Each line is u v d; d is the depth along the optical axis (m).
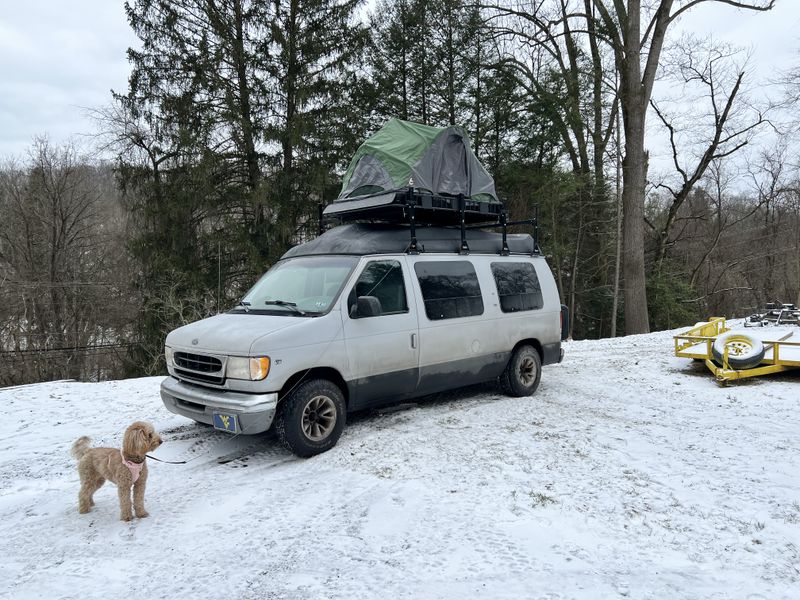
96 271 27.02
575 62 25.73
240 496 4.36
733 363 8.25
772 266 37.09
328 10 21.55
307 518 3.93
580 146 25.20
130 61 19.88
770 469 4.68
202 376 5.30
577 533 3.59
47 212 26.78
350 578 3.13
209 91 19.70
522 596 2.89
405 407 6.91
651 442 5.46
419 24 23.55
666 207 32.84
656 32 21.02
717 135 27.05
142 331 20.53
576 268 25.81
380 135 7.04
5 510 4.25
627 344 13.44
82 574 3.27
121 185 21.27
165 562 3.39
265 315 5.64
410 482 4.47
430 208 6.61
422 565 3.24
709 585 2.96
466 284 6.80
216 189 20.06
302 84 20.53
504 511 3.91
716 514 3.83
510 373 7.31
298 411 5.05
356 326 5.56
